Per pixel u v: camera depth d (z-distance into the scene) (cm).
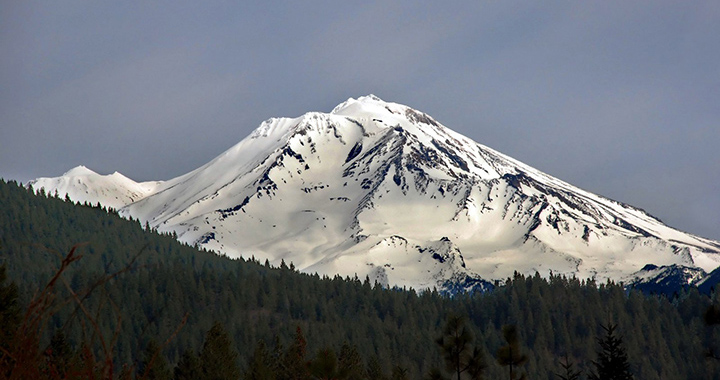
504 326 8038
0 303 7175
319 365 6109
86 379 1941
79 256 2045
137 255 2083
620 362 11462
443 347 7762
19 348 1944
